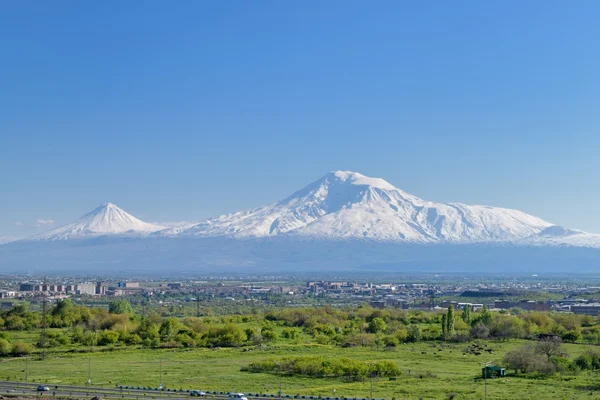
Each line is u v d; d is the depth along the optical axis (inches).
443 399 7283.5
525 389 7790.4
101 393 7460.6
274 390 7790.4
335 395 7500.0
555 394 7495.1
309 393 7593.5
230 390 7765.8
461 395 7475.4
